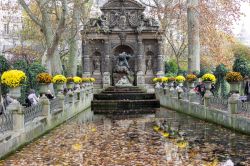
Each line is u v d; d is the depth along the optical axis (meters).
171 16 52.72
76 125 23.70
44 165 12.77
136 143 16.94
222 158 13.48
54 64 38.09
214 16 49.69
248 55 65.19
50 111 21.38
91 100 40.44
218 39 51.31
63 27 33.53
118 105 39.03
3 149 13.63
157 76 50.78
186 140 17.41
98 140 17.84
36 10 51.66
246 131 17.94
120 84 48.28
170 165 12.57
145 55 51.50
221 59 51.91
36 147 15.95
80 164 12.90
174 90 34.25
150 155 14.22
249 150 14.80
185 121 25.03
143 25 51.19
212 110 23.02
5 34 71.56
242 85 25.64
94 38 50.81
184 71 55.41
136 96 42.88
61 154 14.55
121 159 13.61
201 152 14.59
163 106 38.72
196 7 43.59
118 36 51.44
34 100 22.72
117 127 22.69
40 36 56.41
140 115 30.67
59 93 24.78
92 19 51.62
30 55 57.88
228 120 20.22
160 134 19.56
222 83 32.38
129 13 51.72
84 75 50.97
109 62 51.38
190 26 43.72
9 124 15.01
